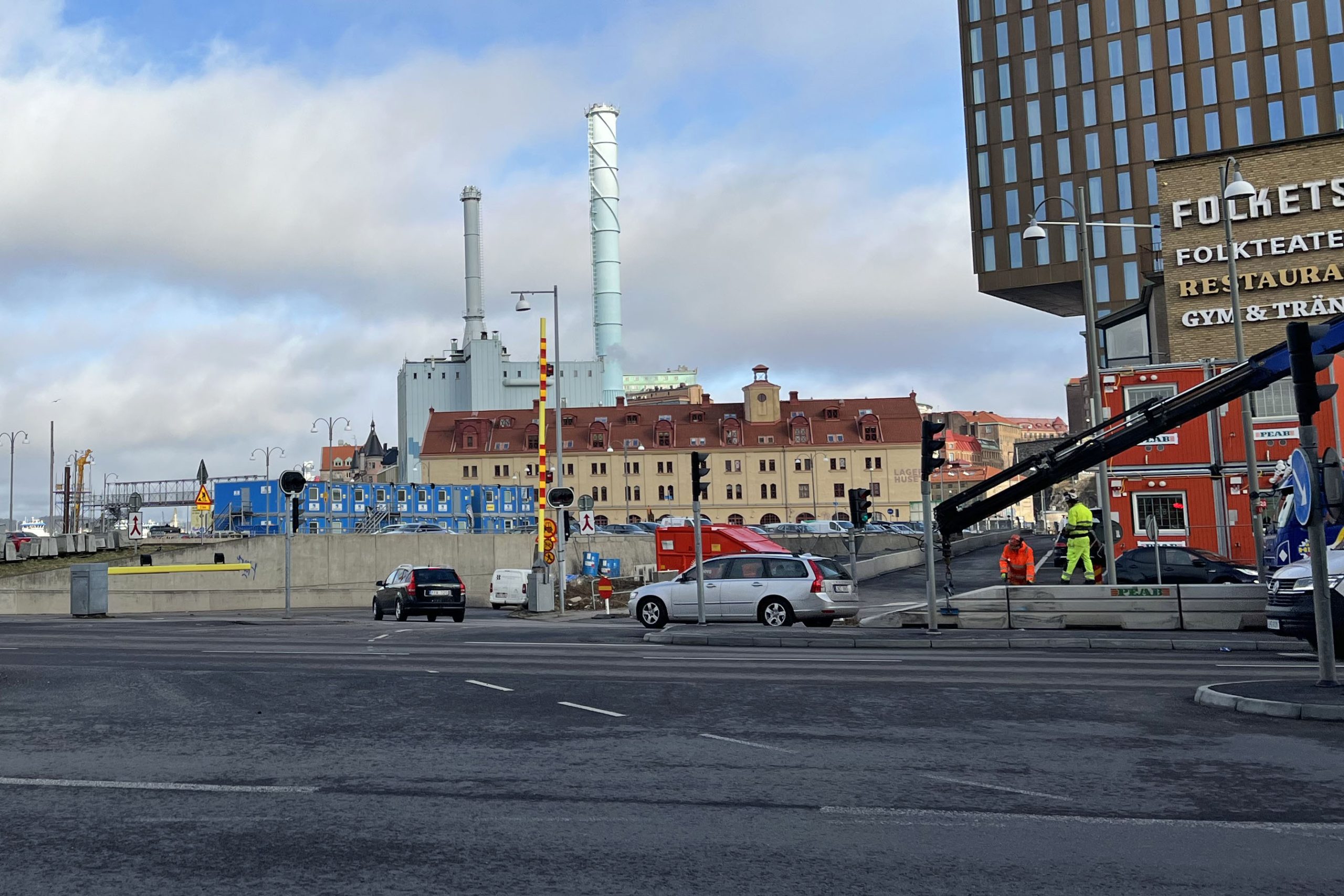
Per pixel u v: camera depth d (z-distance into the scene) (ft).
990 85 248.11
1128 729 33.50
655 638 71.82
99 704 40.04
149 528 222.69
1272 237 133.28
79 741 32.27
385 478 596.70
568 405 468.75
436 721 35.68
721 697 41.42
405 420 464.65
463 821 22.53
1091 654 60.75
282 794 25.09
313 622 102.99
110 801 24.47
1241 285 134.82
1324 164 131.44
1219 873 18.70
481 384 456.45
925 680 46.57
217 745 31.48
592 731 33.73
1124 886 18.03
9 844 20.95
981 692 42.27
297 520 110.63
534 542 194.49
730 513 404.98
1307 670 49.60
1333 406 112.06
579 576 160.56
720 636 69.82
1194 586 72.95
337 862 19.69
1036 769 27.55
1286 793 24.64
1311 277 131.44
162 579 145.07
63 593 135.23
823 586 80.23
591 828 21.98
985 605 76.79
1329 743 30.81
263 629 88.63
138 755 29.96
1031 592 75.97
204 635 79.82
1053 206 238.89
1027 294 250.78
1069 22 240.32
